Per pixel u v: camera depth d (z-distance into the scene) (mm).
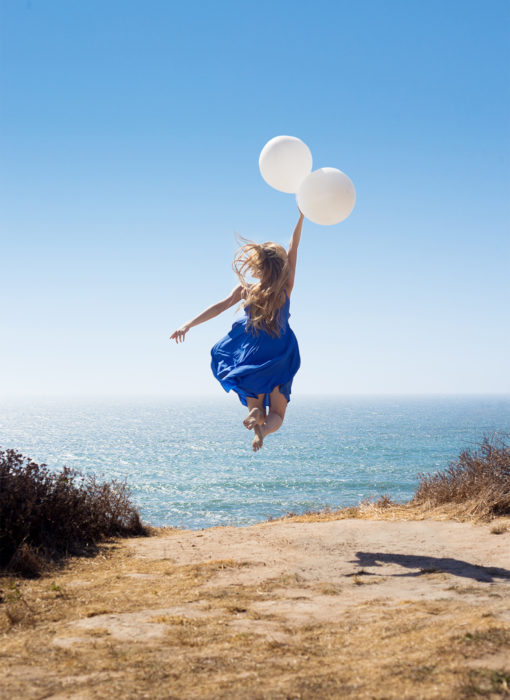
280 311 5117
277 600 4500
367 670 2686
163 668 2887
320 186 5332
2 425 197625
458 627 3158
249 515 33812
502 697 2264
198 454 84312
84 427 187500
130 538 8336
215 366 5461
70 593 4875
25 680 2725
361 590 4809
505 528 7410
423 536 7383
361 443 96375
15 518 6605
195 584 5113
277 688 2543
